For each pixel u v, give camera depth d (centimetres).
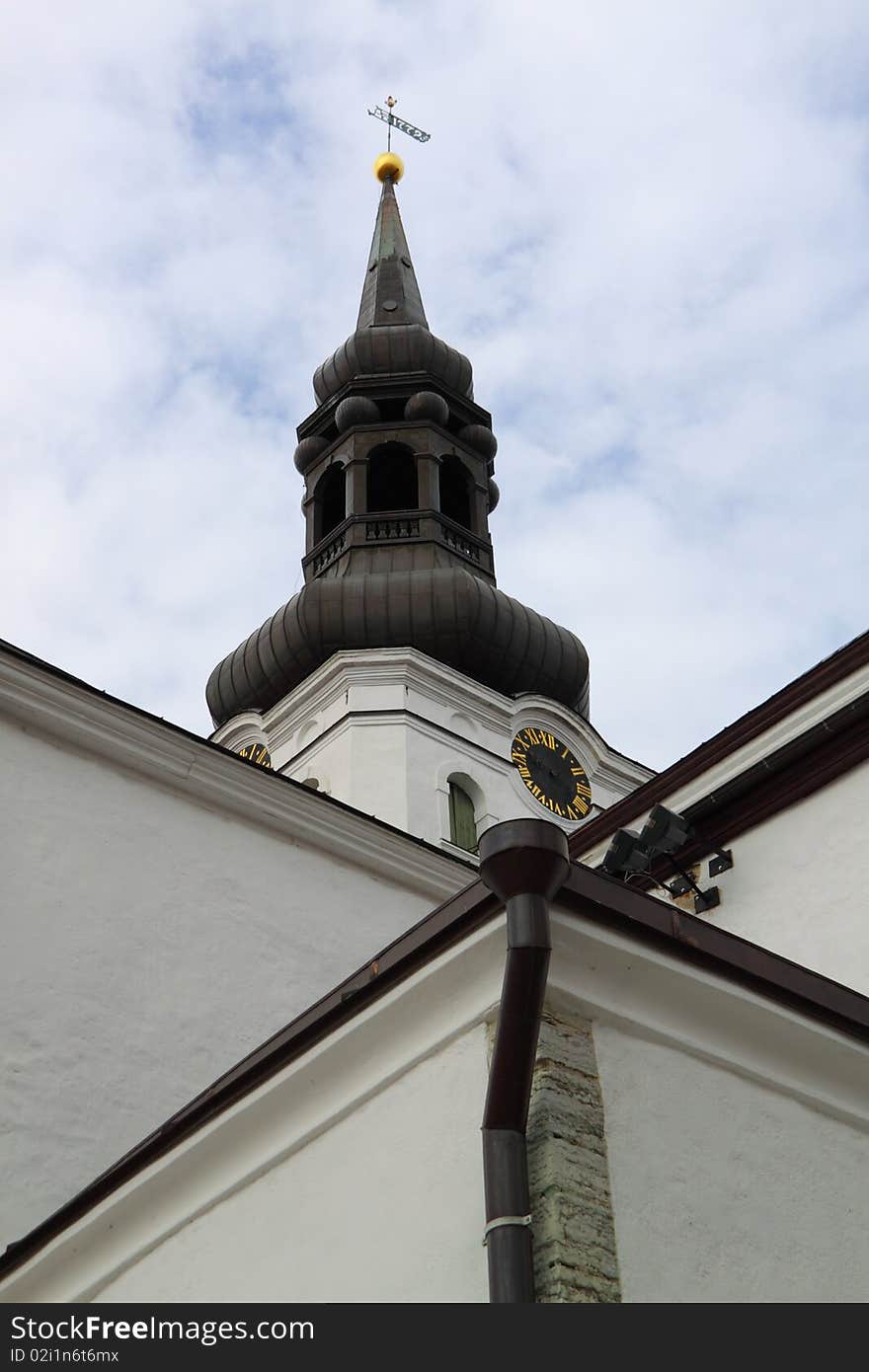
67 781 1720
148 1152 1087
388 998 970
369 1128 973
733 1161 959
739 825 1725
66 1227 1141
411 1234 917
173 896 1733
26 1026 1558
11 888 1617
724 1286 900
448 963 942
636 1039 958
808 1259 957
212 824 1819
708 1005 991
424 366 4750
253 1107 1028
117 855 1714
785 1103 1021
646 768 4303
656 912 979
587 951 943
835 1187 1007
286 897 1831
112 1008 1623
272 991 1753
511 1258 834
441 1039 948
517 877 896
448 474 4559
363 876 1925
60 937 1625
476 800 3925
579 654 4341
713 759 1758
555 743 4150
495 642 4203
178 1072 1634
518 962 881
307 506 4556
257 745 4203
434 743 3919
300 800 1880
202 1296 1029
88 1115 1552
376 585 4188
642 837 1655
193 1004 1683
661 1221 895
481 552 4438
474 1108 915
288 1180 1012
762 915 1653
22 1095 1523
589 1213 860
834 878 1614
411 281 5266
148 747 1775
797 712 1686
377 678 3997
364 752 3862
